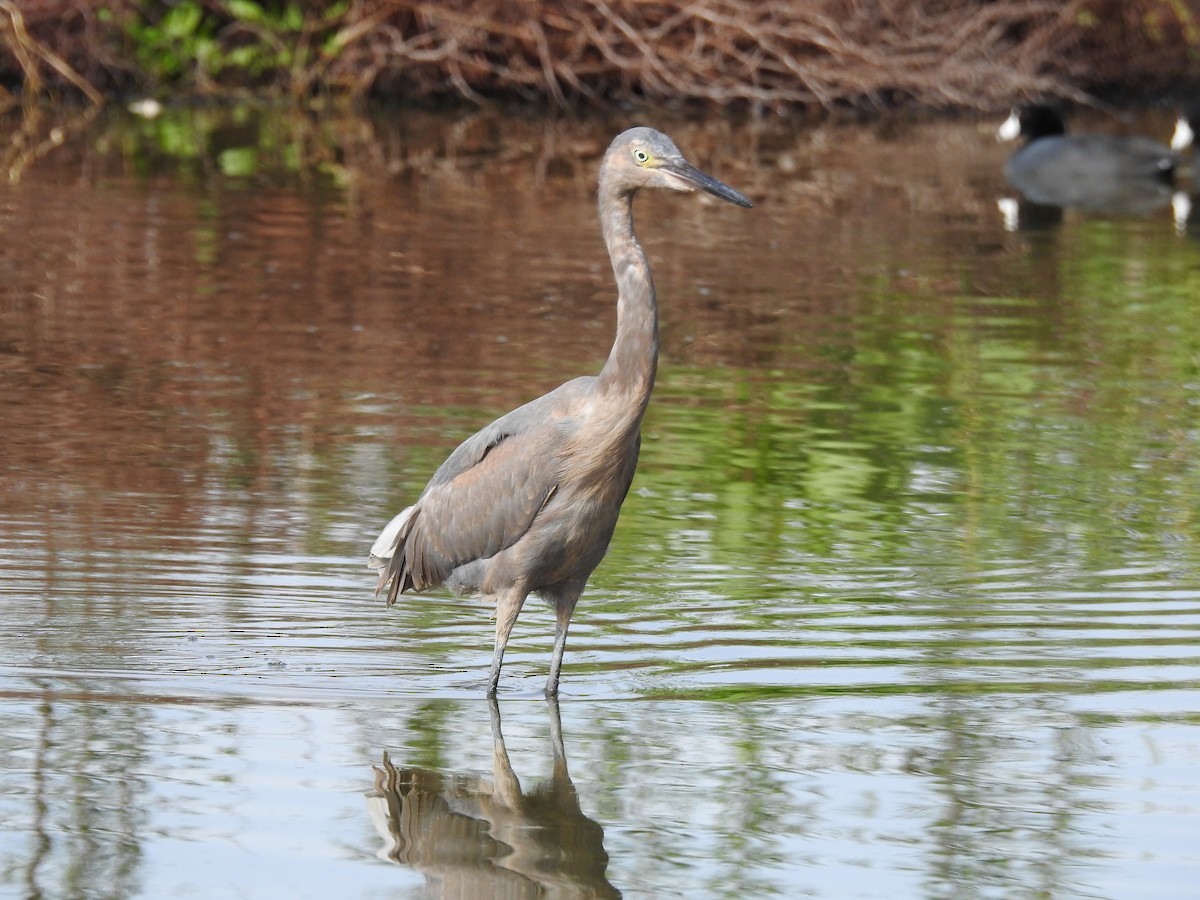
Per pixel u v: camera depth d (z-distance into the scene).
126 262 18.67
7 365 15.02
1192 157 28.09
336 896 6.79
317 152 26.50
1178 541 11.55
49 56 30.38
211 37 32.88
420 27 32.56
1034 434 14.05
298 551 11.05
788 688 9.10
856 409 14.59
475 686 9.20
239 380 14.82
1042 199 25.00
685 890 6.85
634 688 9.16
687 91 31.91
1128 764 8.13
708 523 11.84
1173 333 17.22
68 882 6.84
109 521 11.45
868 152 28.66
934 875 7.00
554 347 15.98
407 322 16.73
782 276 19.27
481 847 7.23
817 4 31.91
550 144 28.08
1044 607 10.30
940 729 8.55
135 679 9.08
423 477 12.55
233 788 7.79
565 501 8.83
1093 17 34.44
